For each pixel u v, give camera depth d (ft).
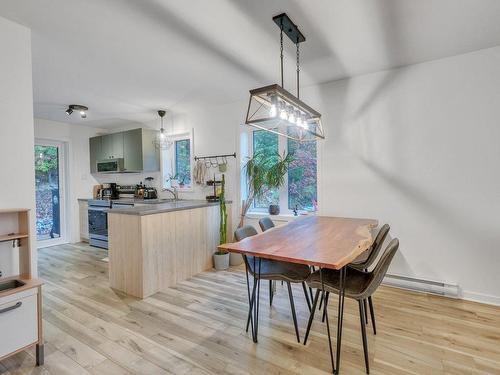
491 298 8.77
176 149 16.87
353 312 8.34
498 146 8.59
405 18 6.86
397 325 7.57
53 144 17.44
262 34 7.53
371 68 10.01
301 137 9.91
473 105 8.88
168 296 9.68
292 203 13.08
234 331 7.38
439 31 7.51
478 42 8.20
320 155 11.55
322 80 11.09
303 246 6.38
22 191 7.09
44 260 14.15
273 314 8.29
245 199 14.23
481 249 8.91
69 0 6.03
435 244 9.57
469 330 7.29
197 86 11.53
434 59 9.34
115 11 6.47
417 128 9.76
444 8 6.47
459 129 9.11
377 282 5.61
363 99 10.65
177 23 6.99
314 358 6.24
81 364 6.11
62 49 8.29
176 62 9.26
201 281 11.14
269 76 10.55
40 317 6.17
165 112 15.53
